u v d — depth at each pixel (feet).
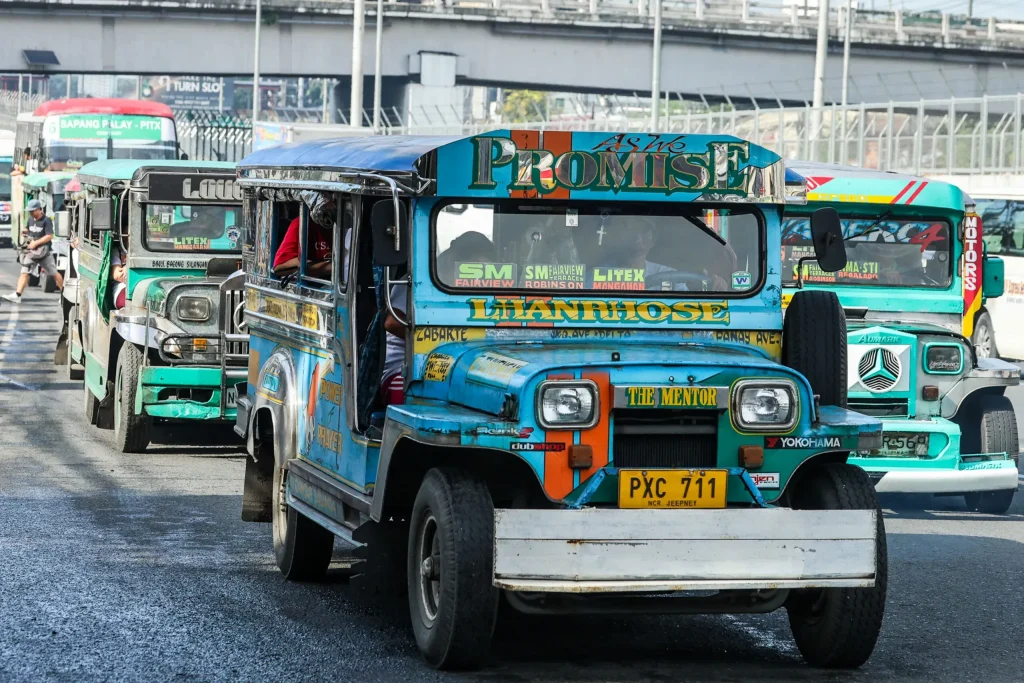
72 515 37.32
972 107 124.47
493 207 25.40
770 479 23.25
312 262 29.94
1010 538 37.24
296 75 240.32
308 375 29.63
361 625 26.76
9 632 25.89
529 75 237.86
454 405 24.25
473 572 22.34
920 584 31.40
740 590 23.80
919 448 39.09
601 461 22.54
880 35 236.22
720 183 25.93
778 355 26.27
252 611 27.81
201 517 37.65
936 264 42.42
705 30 232.94
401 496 25.73
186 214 50.70
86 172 57.52
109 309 51.03
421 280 25.16
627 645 25.93
